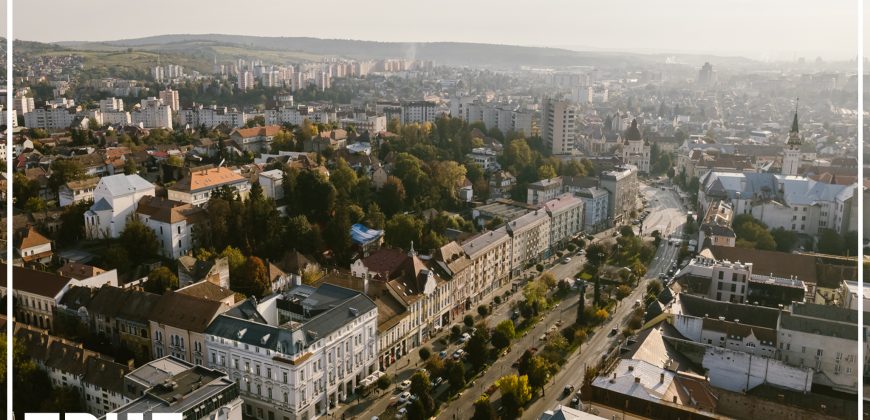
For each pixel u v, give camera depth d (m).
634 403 186.38
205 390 193.00
